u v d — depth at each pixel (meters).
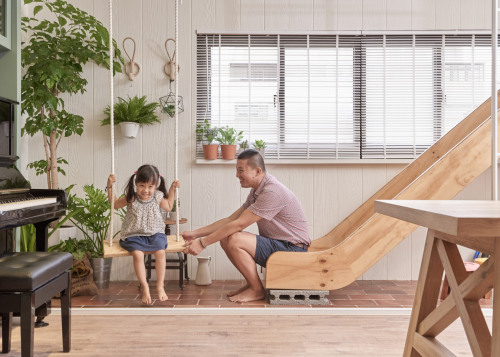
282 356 2.29
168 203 3.34
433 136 4.15
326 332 2.66
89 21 3.73
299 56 4.17
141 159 4.12
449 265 1.64
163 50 4.12
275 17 4.12
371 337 2.58
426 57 4.15
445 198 3.29
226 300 3.35
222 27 4.12
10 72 3.07
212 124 4.17
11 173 2.78
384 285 3.88
